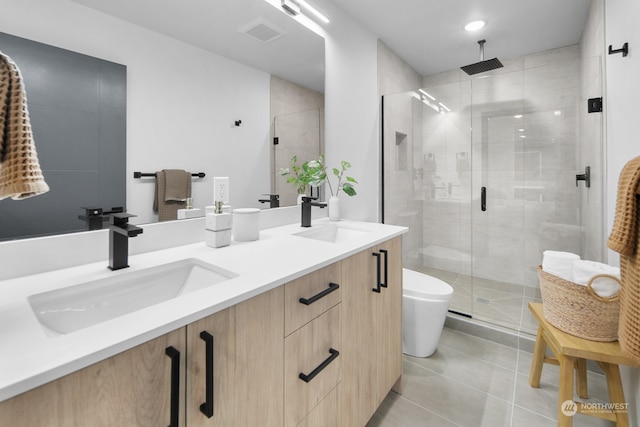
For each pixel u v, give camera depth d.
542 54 2.83
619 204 0.93
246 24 1.51
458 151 3.04
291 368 0.89
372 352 1.33
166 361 0.59
